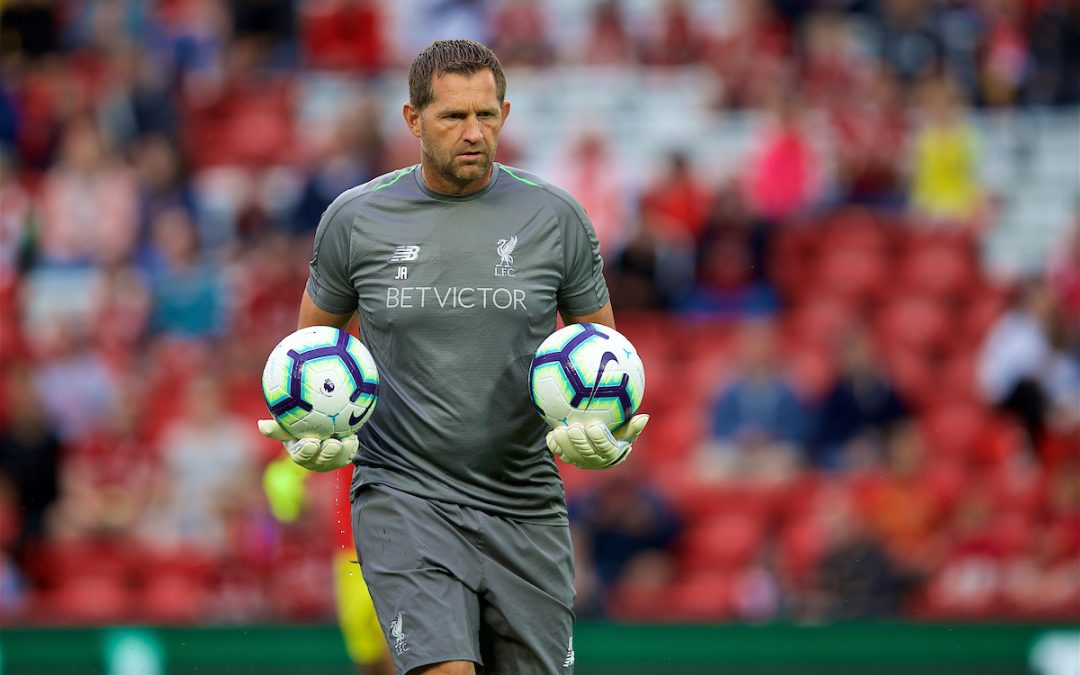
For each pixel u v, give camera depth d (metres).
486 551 15.77
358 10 56.81
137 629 28.59
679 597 38.34
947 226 49.06
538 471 16.06
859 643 27.95
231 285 46.97
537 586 16.02
